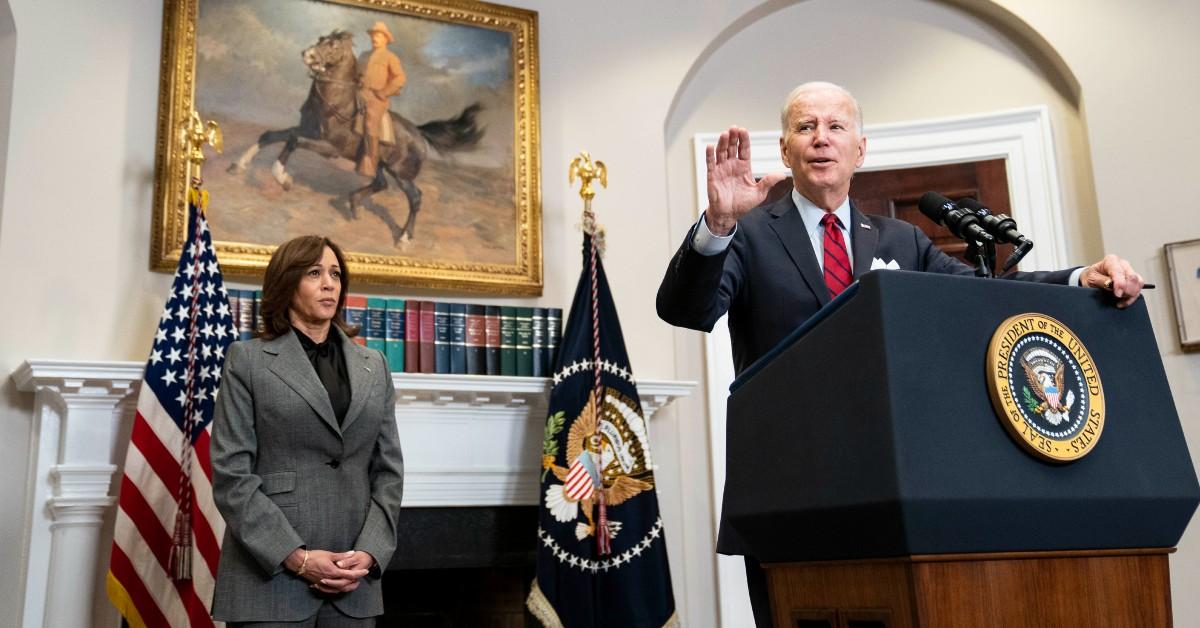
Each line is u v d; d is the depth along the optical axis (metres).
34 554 3.42
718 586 4.39
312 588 2.64
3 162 3.70
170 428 3.42
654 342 4.45
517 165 4.46
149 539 3.31
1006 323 1.23
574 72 4.68
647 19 4.79
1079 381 1.25
